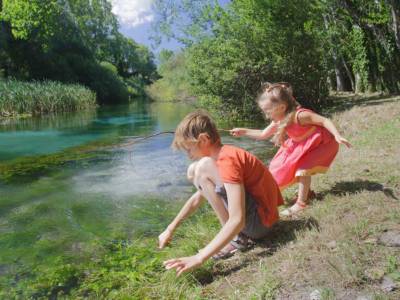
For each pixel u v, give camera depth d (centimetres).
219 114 1487
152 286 282
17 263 342
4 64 3356
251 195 296
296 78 1463
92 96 2716
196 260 254
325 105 1519
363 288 220
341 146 629
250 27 1498
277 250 283
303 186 363
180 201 495
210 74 1454
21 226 428
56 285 302
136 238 387
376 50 1861
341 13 1834
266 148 820
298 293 226
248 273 263
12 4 2555
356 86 2123
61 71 3703
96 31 5975
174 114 1955
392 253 251
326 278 234
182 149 297
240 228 262
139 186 569
